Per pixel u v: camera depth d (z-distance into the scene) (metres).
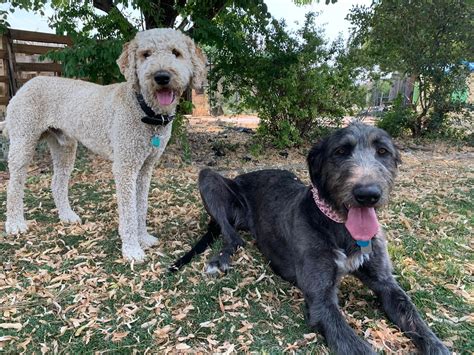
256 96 2.98
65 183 1.53
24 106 1.35
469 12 3.47
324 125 3.15
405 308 0.92
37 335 0.89
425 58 3.58
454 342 0.88
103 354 0.84
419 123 3.85
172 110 1.20
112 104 1.22
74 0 2.47
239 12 2.84
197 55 1.23
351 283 1.12
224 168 2.49
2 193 1.82
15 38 3.04
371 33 3.81
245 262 1.21
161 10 2.41
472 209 1.73
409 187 2.04
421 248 1.32
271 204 1.27
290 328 0.93
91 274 1.14
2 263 1.20
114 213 1.60
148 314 0.97
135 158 1.20
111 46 2.20
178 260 1.20
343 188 0.91
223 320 0.95
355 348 0.82
